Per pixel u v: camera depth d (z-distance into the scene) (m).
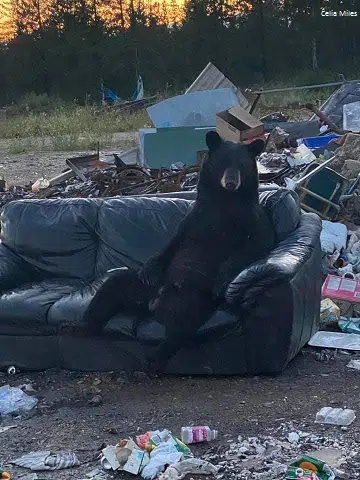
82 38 32.31
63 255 5.12
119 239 5.01
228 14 32.88
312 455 3.37
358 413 3.82
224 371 4.35
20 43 32.69
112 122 19.58
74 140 16.27
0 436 3.79
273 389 4.17
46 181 9.73
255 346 4.27
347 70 31.06
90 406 4.11
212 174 4.27
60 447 3.62
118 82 32.22
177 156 10.45
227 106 12.00
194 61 32.53
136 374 4.45
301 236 4.62
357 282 5.30
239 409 3.93
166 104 12.06
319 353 4.68
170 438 3.43
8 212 5.30
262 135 9.09
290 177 7.46
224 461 3.34
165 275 4.42
